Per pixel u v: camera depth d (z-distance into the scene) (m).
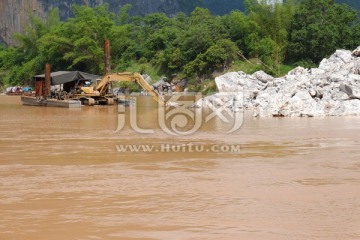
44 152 30.14
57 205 18.19
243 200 18.61
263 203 18.20
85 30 127.88
